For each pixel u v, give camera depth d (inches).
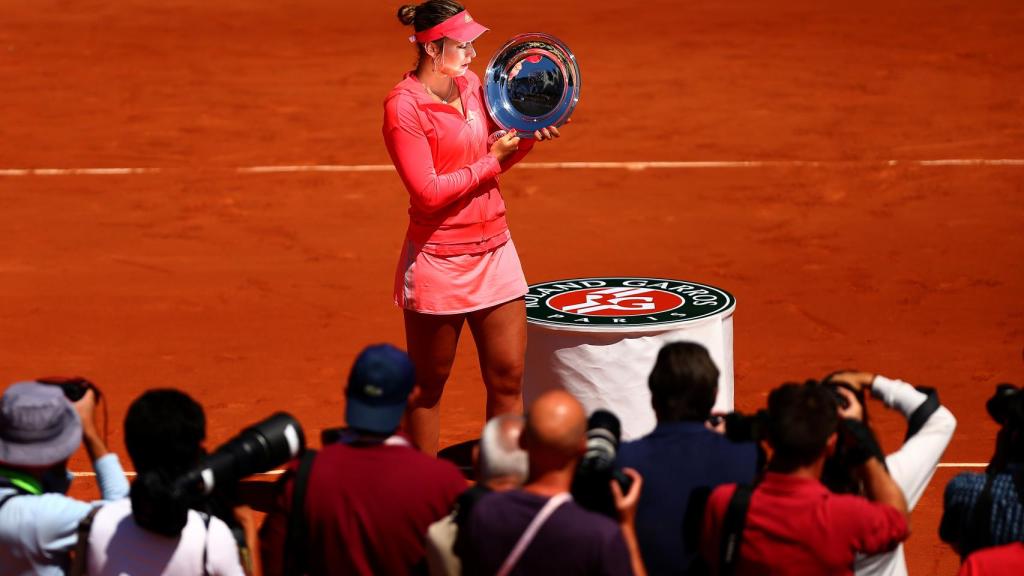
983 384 1464.1
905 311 1740.9
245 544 718.5
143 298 1831.9
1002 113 2923.2
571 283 1245.1
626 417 1108.5
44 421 683.4
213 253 2058.3
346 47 3754.9
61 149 2741.1
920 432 750.5
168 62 3563.0
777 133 2812.5
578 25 4018.2
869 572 743.7
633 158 2645.2
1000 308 1749.5
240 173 2568.9
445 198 997.8
